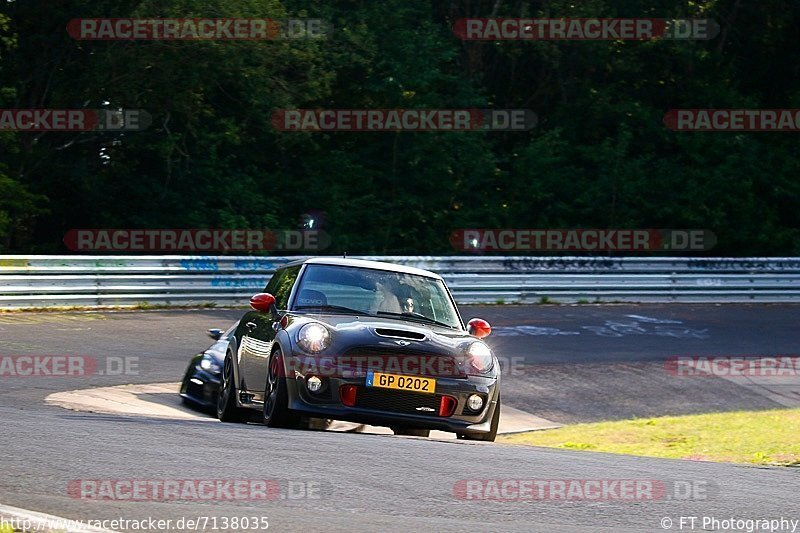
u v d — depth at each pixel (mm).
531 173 114438
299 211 106188
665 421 45406
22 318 59906
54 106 96000
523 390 51844
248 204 101688
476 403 28484
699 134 120625
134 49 94188
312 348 27625
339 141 114188
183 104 96438
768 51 132250
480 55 122312
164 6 94250
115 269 66938
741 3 129125
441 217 110625
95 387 41531
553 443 40062
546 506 17672
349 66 107500
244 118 105438
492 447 25312
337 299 30328
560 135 121250
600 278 82875
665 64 126000
